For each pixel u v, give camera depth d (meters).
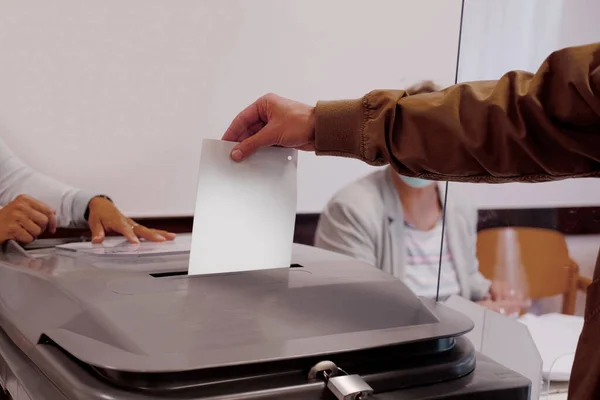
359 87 1.18
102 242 0.83
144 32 0.99
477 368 0.56
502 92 0.50
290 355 0.46
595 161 0.48
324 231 1.18
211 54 1.04
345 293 0.60
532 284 0.94
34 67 0.92
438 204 1.24
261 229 0.69
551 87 0.47
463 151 0.53
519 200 0.92
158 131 1.02
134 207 1.02
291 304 0.56
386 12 1.17
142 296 0.55
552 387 0.80
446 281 0.90
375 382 0.49
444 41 1.24
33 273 0.63
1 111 0.91
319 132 0.62
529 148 0.49
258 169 0.69
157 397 0.42
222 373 0.45
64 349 0.49
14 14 0.90
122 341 0.46
